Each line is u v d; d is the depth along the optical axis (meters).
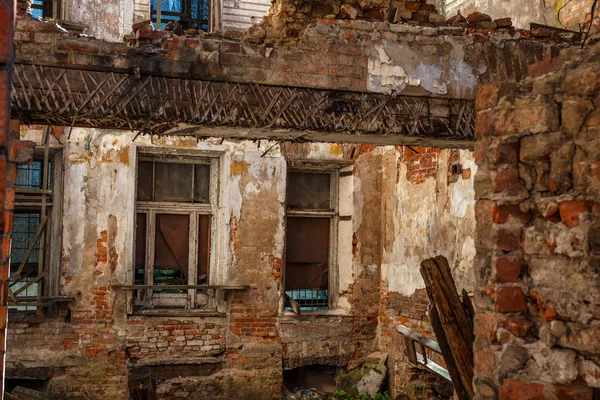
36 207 7.99
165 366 8.34
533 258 2.44
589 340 2.25
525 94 2.53
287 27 4.60
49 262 7.96
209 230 8.75
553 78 2.44
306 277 9.21
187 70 4.32
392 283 8.84
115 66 4.20
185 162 8.66
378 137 4.91
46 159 7.71
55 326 7.93
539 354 2.38
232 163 8.59
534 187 2.46
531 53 5.06
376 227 9.21
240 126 4.46
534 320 2.43
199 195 8.75
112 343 8.11
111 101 4.20
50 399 7.78
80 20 8.40
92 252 8.05
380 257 9.22
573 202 2.32
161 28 9.31
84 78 4.16
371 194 9.20
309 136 4.93
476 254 2.63
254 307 8.66
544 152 2.43
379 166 9.25
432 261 3.72
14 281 7.59
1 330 1.91
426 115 4.81
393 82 4.75
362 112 4.67
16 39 4.05
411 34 4.79
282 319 8.76
